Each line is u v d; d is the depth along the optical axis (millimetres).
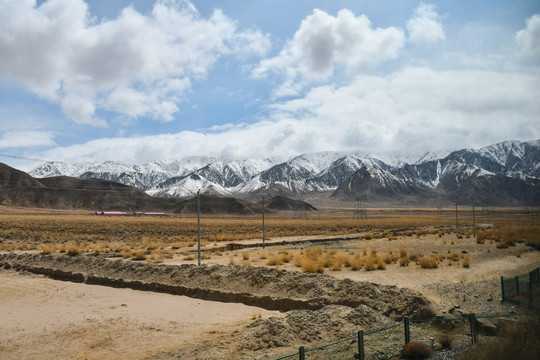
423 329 17172
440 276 28234
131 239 74062
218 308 23688
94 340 17516
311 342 16109
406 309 19250
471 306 19719
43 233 79562
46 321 20500
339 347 15055
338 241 67438
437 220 145375
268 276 27156
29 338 17797
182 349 16016
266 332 16578
